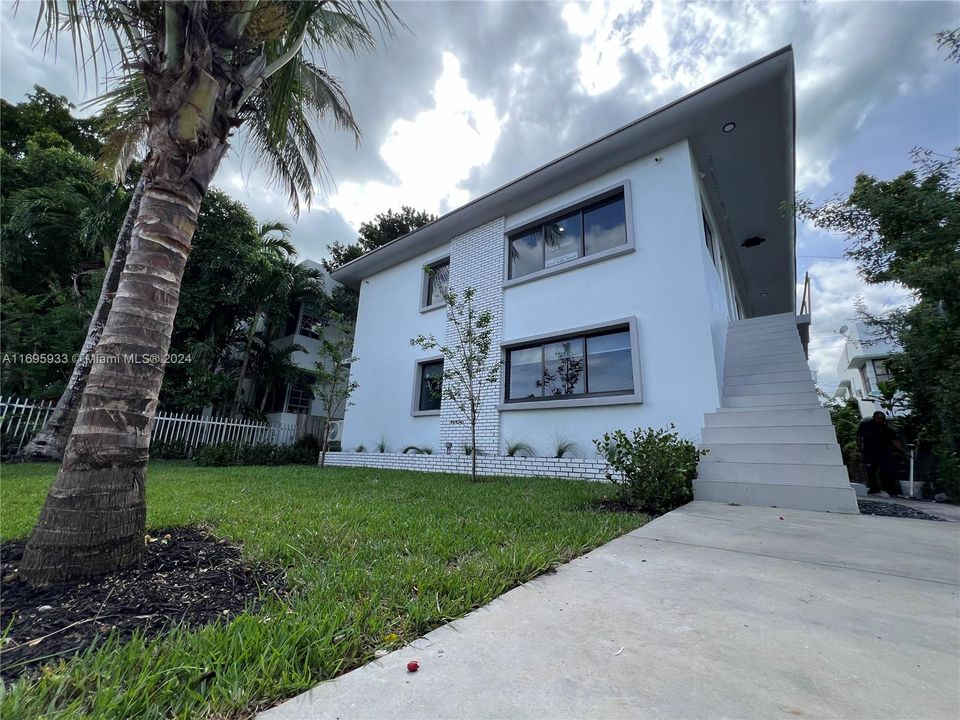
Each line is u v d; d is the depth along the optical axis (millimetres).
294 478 7137
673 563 2695
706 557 2828
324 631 1636
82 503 2197
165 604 1942
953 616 1907
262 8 3076
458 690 1319
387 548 2828
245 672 1376
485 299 10227
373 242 22750
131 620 1789
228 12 2885
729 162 8344
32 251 12805
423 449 10539
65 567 2096
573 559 2793
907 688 1338
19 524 3242
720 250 10648
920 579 2410
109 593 2014
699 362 6859
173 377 13195
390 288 13320
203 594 2066
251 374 16656
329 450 13531
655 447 4938
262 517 3635
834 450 5000
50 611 1838
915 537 3436
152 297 2555
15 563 2354
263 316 16016
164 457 11344
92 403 2334
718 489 5297
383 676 1402
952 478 5758
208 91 2764
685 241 7348
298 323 18547
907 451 6734
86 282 13102
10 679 1360
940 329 5801
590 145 8141
